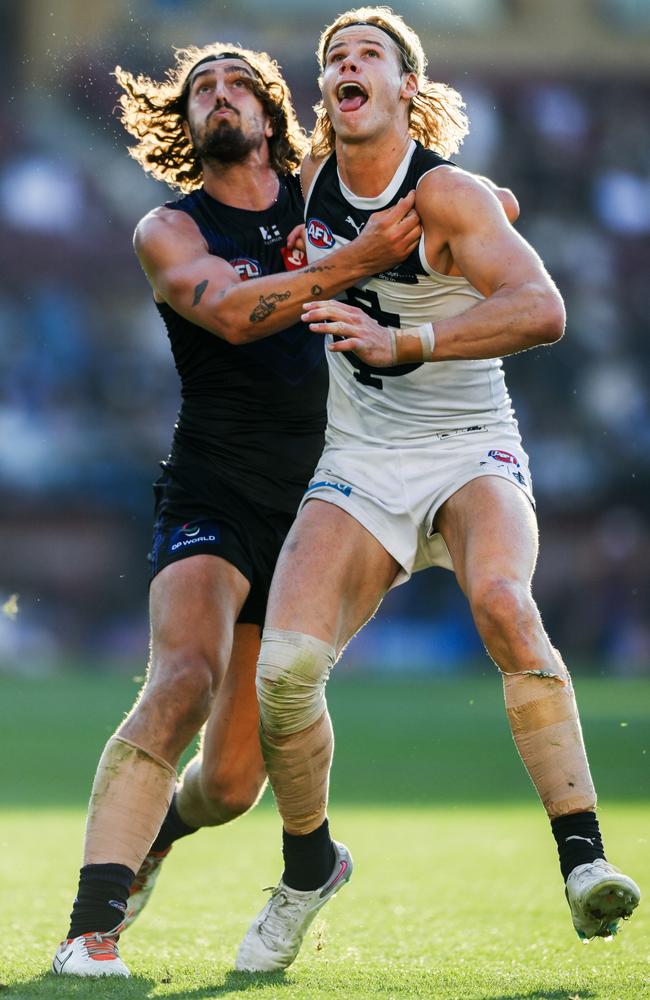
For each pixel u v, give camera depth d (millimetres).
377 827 24188
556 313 11188
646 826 22766
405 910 15820
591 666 86375
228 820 13953
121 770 11609
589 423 88125
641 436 88188
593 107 96812
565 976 11422
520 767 35281
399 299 12297
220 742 13430
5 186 89812
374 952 13047
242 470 13453
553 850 21250
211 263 12891
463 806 27547
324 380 13961
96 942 11125
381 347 11258
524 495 12031
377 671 82312
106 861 11359
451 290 12164
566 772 10930
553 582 87188
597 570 87312
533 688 10961
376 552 12016
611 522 87625
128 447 87625
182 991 10375
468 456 12266
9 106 92750
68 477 86688
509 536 11469
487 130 95000
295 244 13586
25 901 15969
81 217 90188
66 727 45656
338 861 12336
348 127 11891
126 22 99188
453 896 16906
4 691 61594
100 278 89750
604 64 98438
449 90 13219
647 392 89312
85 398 88000
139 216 91250
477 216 11562
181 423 13859
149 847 11688
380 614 83062
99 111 93562
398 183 12086
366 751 39094
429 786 31297
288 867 12055
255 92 13812
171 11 100625
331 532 11891
